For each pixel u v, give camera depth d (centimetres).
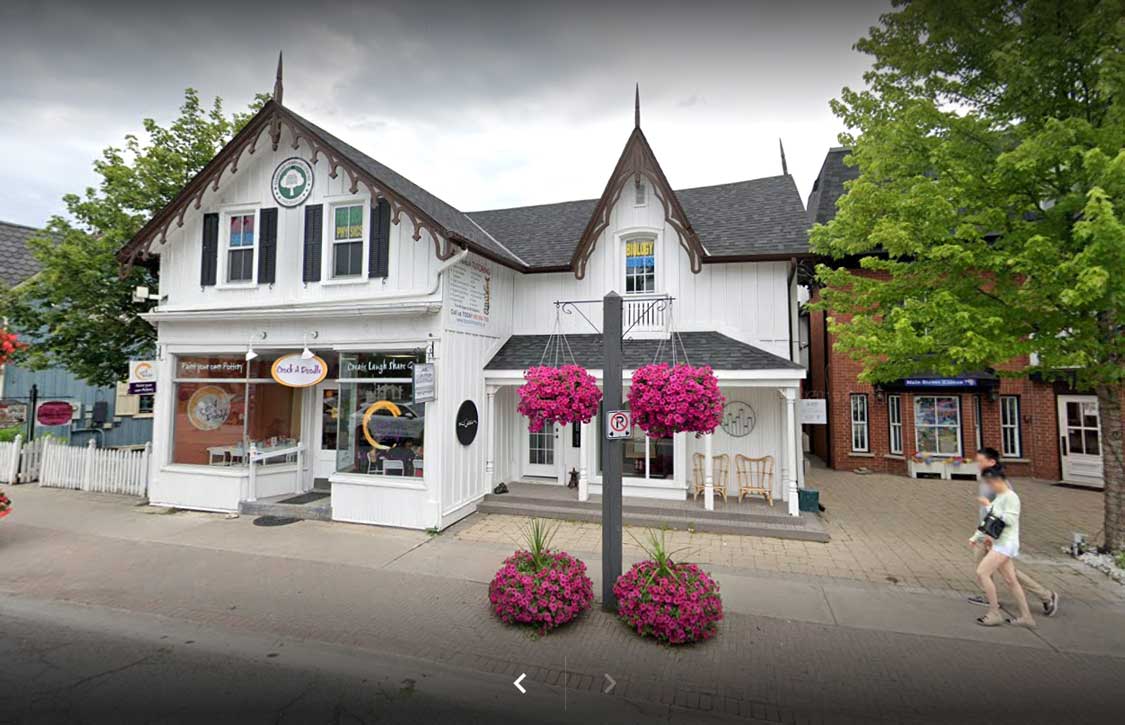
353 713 395
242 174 1063
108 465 1170
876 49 840
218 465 1045
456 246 944
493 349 1118
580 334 1180
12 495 1140
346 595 615
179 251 1088
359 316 946
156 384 1077
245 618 554
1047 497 1188
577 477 1104
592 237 1150
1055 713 393
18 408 1517
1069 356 704
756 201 1287
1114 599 613
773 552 794
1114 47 652
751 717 394
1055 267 679
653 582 518
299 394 1162
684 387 594
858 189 817
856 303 885
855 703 408
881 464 1527
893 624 545
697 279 1123
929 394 1489
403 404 939
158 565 714
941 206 720
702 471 1052
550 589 522
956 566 732
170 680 439
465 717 392
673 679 443
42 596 608
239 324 1031
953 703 407
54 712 391
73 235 1175
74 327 1173
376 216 980
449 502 925
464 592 626
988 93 798
